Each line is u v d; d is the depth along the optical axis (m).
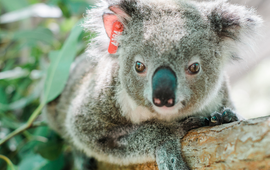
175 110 0.63
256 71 1.96
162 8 0.65
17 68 1.11
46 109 0.89
